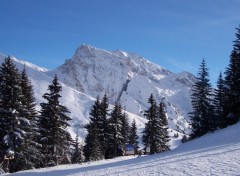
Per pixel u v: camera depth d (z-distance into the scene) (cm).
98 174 2252
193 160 2114
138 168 2203
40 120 4891
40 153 4597
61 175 2675
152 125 7119
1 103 3950
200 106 5834
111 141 6994
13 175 3481
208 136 4531
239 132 3744
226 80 5631
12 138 3884
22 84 4709
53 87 4878
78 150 7294
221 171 1566
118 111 7138
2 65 3991
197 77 5931
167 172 1769
